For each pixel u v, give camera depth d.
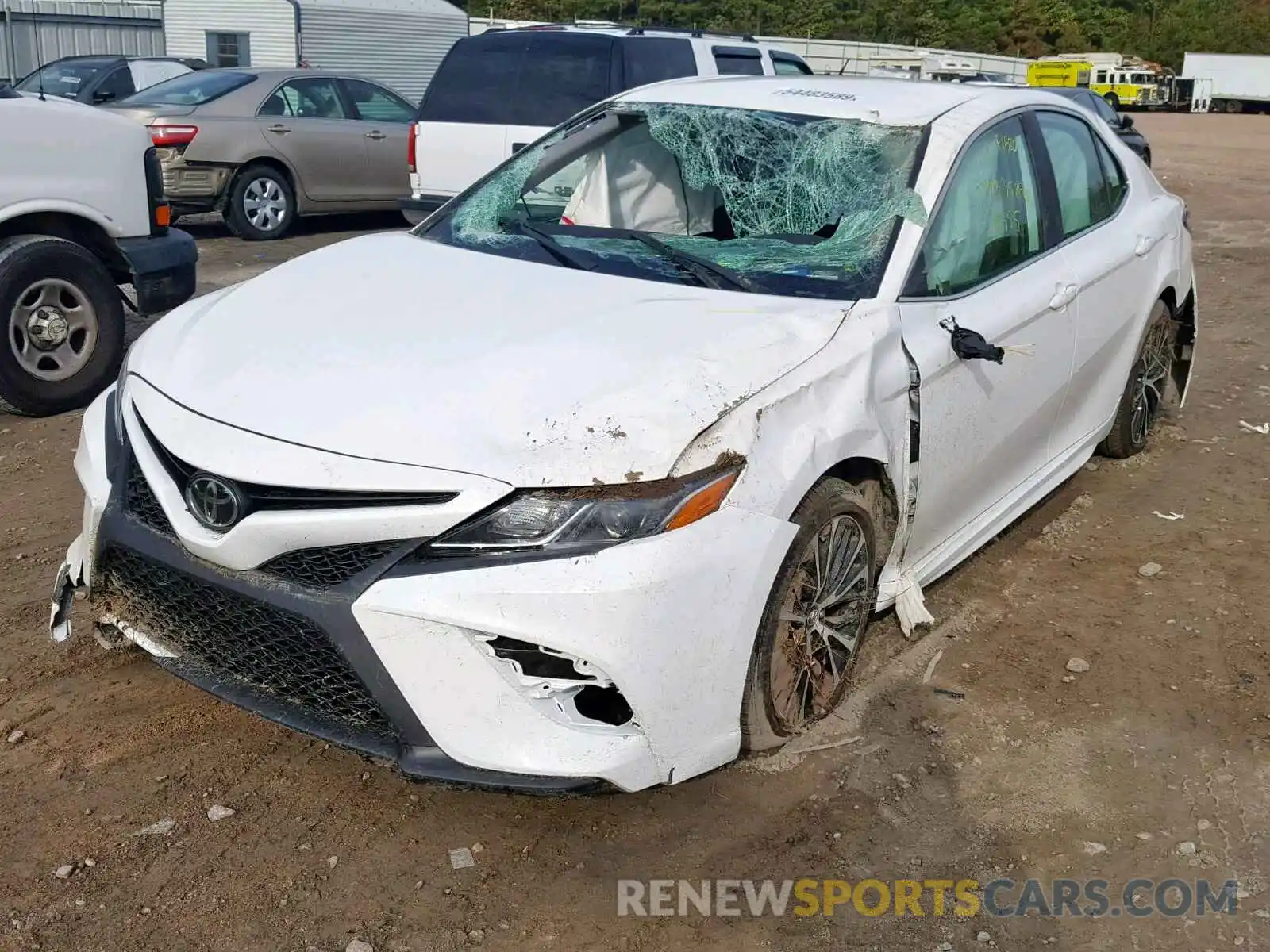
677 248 3.84
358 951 2.65
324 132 12.04
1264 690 3.86
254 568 2.84
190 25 23.47
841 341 3.30
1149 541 4.98
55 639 3.46
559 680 2.75
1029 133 4.50
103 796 3.12
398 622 2.71
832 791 3.26
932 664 3.94
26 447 5.66
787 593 3.09
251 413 2.93
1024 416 4.30
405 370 3.01
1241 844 3.12
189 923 2.71
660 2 69.25
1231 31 93.56
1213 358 7.91
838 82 4.60
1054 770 3.40
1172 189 18.78
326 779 3.23
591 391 2.90
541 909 2.80
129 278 6.62
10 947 2.60
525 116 9.05
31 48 22.08
